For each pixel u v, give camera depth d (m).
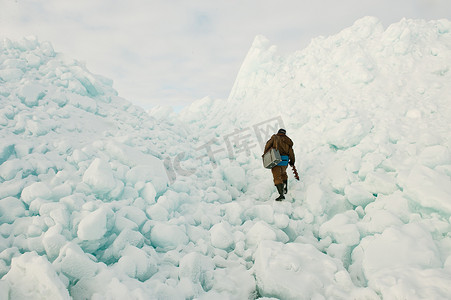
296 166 5.20
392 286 2.10
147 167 3.85
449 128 4.29
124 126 5.93
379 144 4.33
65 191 3.07
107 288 2.00
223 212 3.89
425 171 3.26
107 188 3.23
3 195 2.93
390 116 5.01
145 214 3.28
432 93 5.20
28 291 1.84
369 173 3.87
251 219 3.84
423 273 2.17
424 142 4.16
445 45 6.26
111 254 2.61
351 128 4.80
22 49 6.44
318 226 3.60
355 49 7.03
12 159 3.59
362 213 3.65
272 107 7.64
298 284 2.32
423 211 3.12
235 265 2.87
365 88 6.02
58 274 2.07
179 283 2.31
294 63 8.84
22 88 4.95
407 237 2.60
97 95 6.84
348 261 2.91
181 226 3.22
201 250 2.97
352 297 2.21
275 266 2.51
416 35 6.63
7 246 2.46
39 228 2.53
